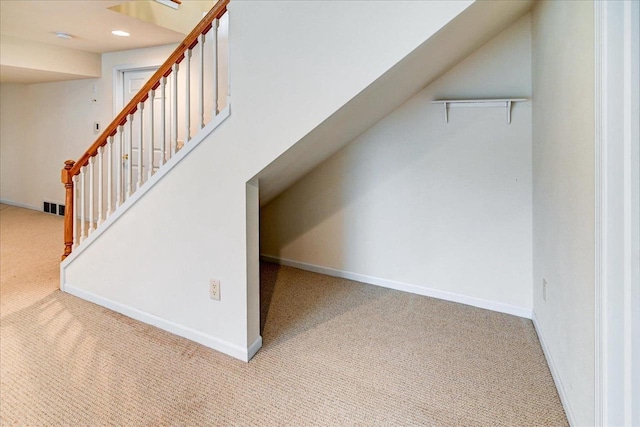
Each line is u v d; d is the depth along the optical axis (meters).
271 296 3.09
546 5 2.09
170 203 2.38
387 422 1.69
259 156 2.02
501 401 1.82
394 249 3.22
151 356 2.19
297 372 2.05
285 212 3.82
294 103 1.89
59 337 2.37
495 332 2.49
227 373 2.04
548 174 2.11
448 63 2.54
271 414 1.73
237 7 2.01
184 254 2.36
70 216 3.05
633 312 1.17
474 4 1.57
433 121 2.92
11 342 2.30
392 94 2.42
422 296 3.09
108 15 3.43
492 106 2.71
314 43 1.82
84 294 2.91
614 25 1.16
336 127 2.29
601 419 1.25
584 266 1.45
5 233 4.73
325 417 1.71
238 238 2.14
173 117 2.35
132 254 2.60
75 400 1.80
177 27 3.88
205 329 2.32
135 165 4.59
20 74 4.76
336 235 3.52
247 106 2.03
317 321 2.65
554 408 1.77
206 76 3.84
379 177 3.22
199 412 1.74
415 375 2.03
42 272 3.46
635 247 1.16
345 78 1.76
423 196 3.04
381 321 2.65
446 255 2.99
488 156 2.76
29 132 5.93
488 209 2.79
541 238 2.33
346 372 2.05
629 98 1.14
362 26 1.71
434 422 1.69
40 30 3.88
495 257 2.80
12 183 6.33
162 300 2.49
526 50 2.57
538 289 2.45
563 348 1.79
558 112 1.85
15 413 1.72
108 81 4.92
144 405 1.78
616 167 1.17
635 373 1.18
